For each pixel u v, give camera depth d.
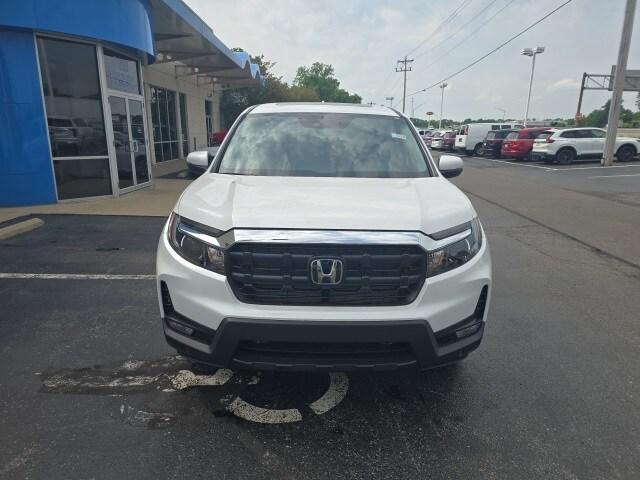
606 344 3.97
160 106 20.38
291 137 3.91
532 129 24.97
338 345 2.55
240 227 2.57
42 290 4.97
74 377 3.32
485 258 2.92
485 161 25.75
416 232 2.60
